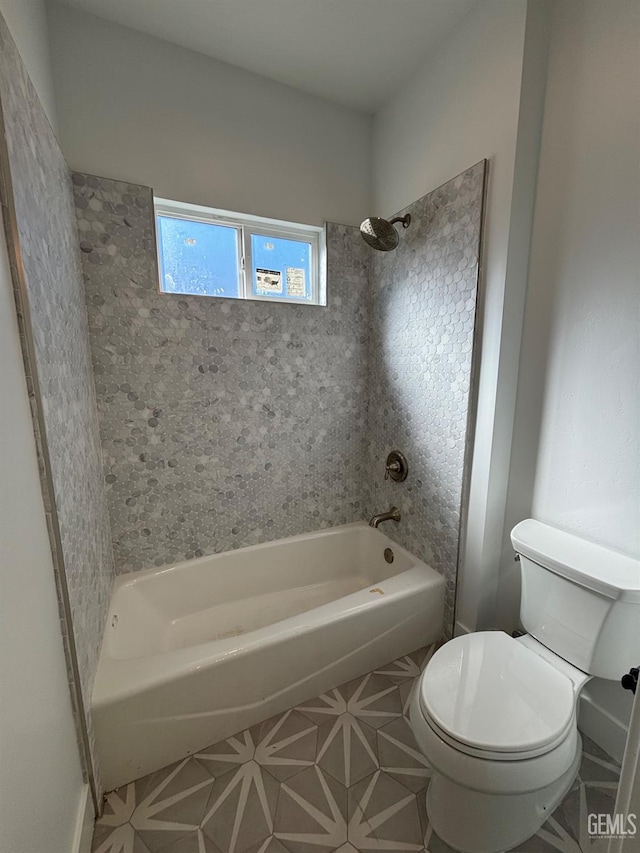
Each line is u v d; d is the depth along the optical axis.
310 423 2.04
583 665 1.11
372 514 2.22
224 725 1.28
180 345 1.67
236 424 1.85
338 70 1.64
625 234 1.08
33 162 0.94
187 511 1.80
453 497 1.63
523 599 1.30
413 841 1.01
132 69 1.44
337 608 1.49
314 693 1.45
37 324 0.88
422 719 0.98
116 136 1.44
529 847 0.99
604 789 1.13
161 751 1.19
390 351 1.95
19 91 0.87
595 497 1.23
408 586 1.63
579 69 1.15
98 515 1.43
